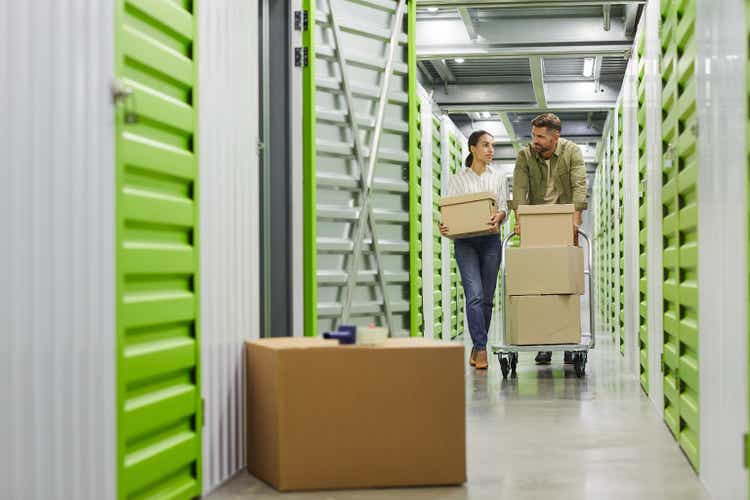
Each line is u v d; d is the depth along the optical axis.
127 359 2.26
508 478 2.88
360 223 4.42
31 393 1.92
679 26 3.18
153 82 2.45
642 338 5.01
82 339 2.08
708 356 2.62
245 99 3.21
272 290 4.05
